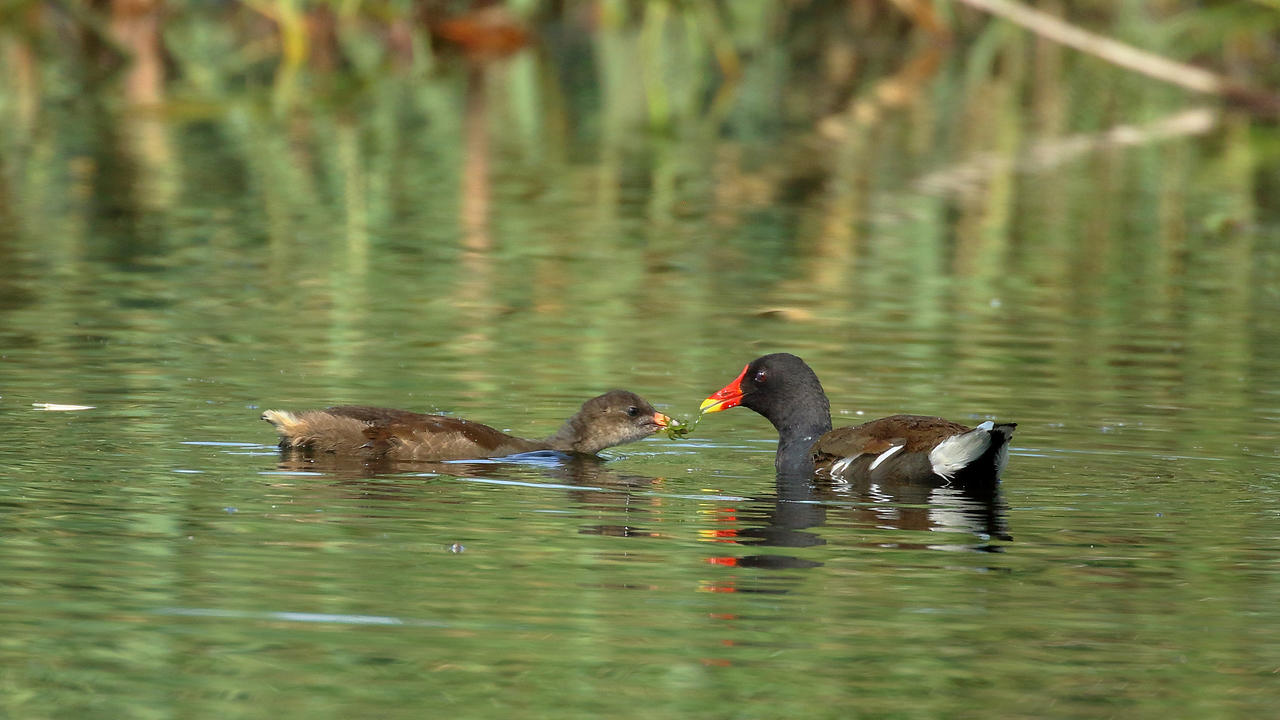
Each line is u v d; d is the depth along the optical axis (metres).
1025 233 24.36
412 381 15.48
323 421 13.02
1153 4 42.00
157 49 41.31
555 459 13.48
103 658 8.55
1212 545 10.74
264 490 11.73
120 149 29.61
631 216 25.03
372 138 31.66
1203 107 38.56
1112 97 39.97
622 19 48.38
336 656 8.65
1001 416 14.54
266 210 24.80
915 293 20.20
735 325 18.27
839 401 14.95
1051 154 31.86
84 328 17.22
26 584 9.52
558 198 26.36
